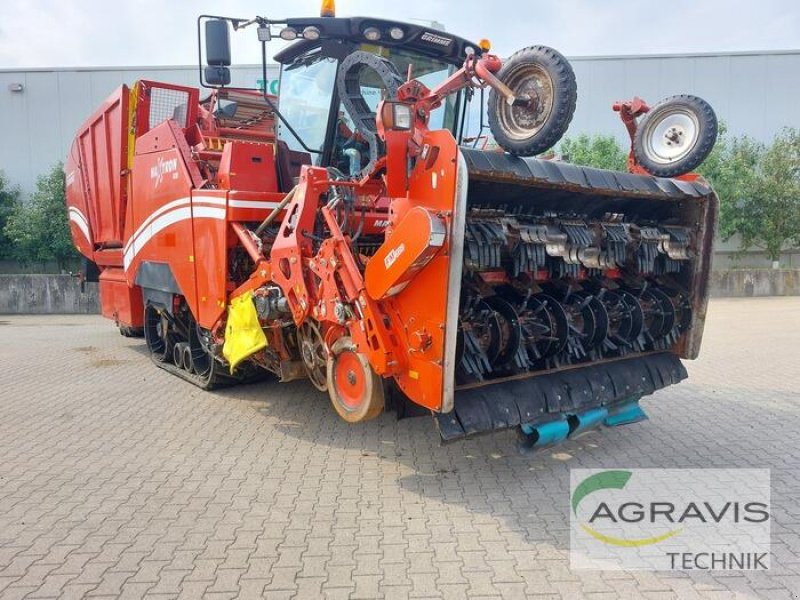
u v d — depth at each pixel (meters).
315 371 4.73
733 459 4.55
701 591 2.91
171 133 6.09
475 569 3.10
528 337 4.30
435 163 3.50
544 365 4.56
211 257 5.43
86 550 3.27
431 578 3.01
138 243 6.94
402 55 5.53
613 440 4.99
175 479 4.23
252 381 6.66
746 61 19.38
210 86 4.89
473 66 3.78
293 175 5.61
